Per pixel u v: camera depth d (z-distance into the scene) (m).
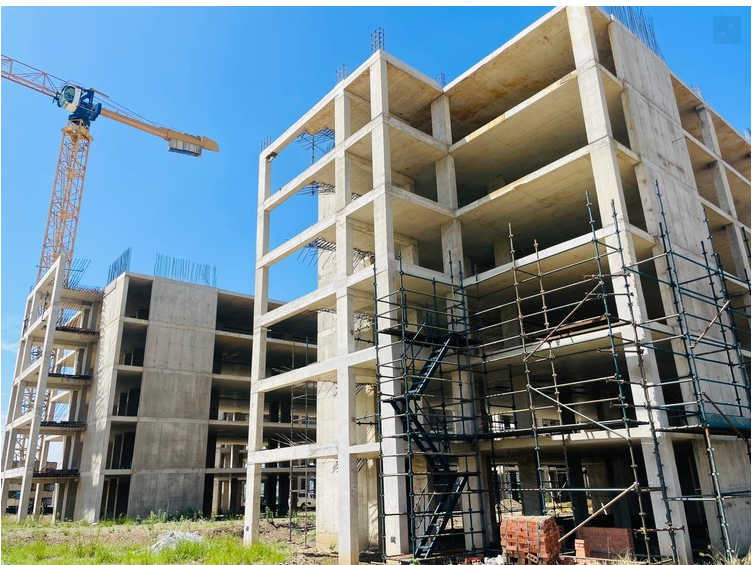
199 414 44.09
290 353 52.44
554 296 28.08
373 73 26.34
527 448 22.53
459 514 21.28
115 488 47.78
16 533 30.77
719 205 28.91
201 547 24.09
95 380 44.22
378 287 23.31
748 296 27.94
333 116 30.56
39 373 44.94
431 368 21.84
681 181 24.28
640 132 22.58
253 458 28.77
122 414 50.47
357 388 29.16
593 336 19.52
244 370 58.84
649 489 15.93
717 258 22.02
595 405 35.97
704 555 19.27
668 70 27.25
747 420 18.84
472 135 26.06
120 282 43.97
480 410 30.64
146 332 44.66
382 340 22.81
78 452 44.09
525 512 25.94
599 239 20.28
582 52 22.30
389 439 21.31
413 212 25.72
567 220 26.97
